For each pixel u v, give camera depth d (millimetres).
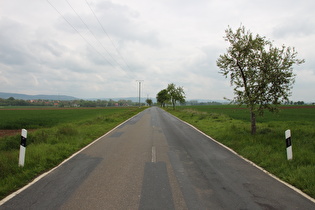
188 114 33219
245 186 5020
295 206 4020
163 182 5223
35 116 37188
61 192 4656
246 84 11234
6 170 5855
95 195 4477
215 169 6344
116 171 6121
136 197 4355
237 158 7668
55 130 14375
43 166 6570
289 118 26203
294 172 5734
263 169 6387
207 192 4637
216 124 18297
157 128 16984
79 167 6582
